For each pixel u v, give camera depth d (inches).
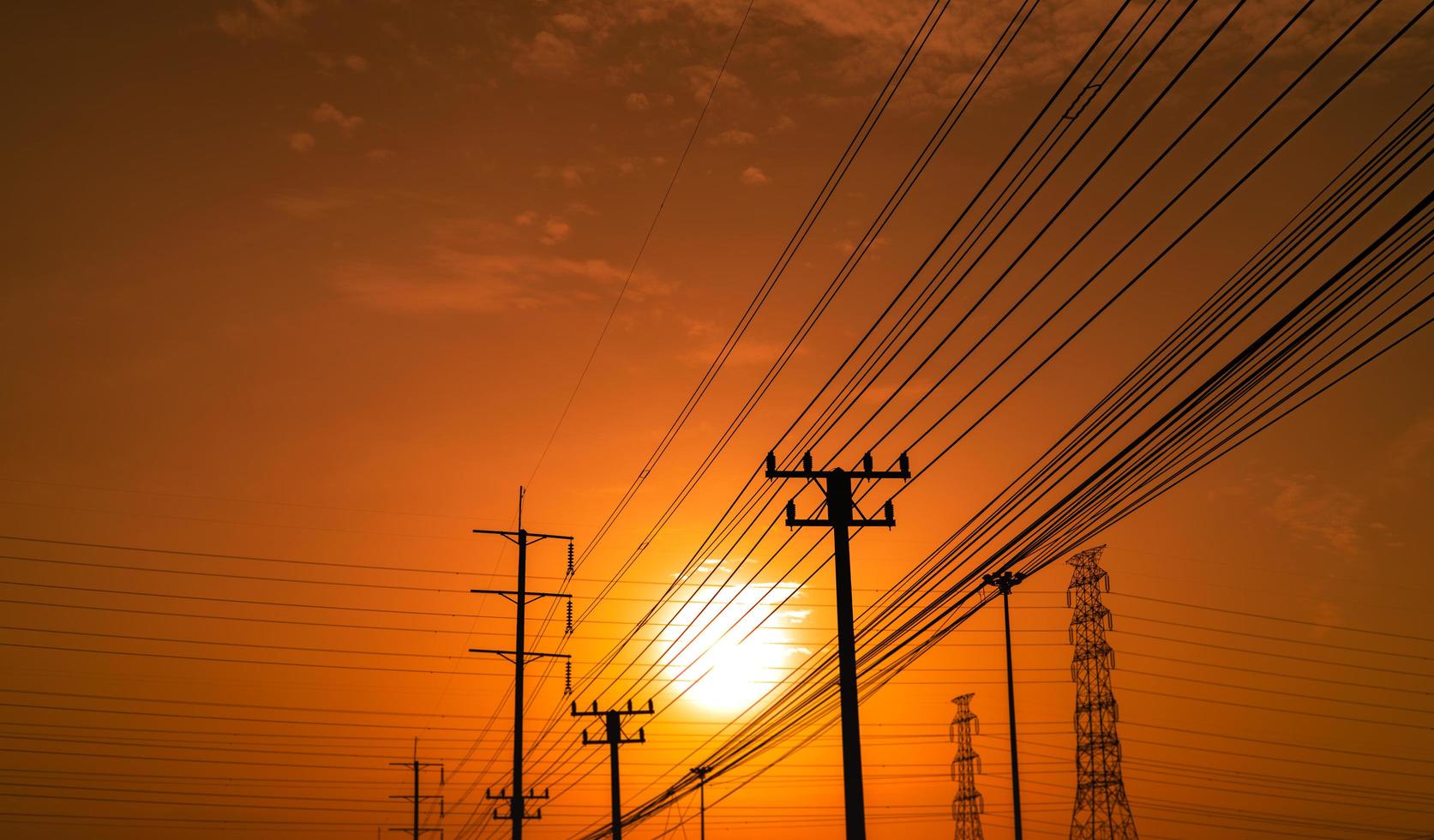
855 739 1024.2
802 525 1082.1
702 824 2354.8
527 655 1946.4
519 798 1854.1
